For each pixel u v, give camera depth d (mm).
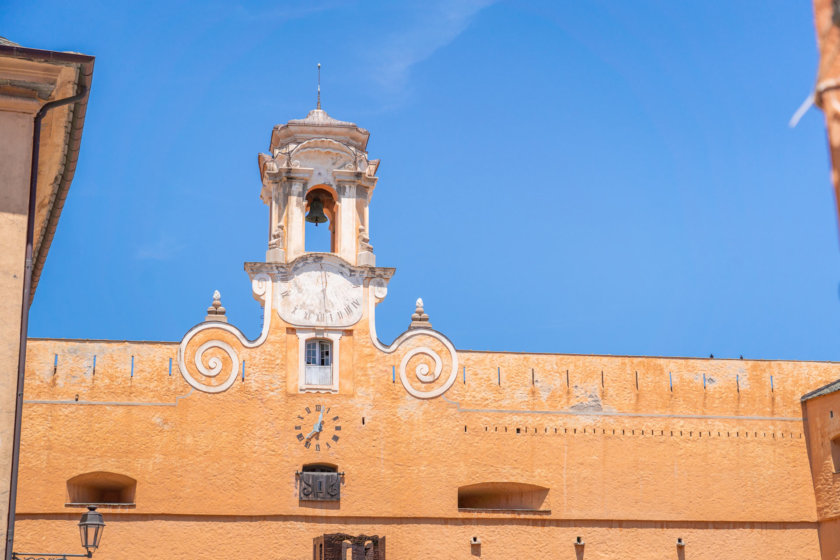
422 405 36719
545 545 36062
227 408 35688
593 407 37469
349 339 37031
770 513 37125
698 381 38156
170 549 34219
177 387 35562
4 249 17484
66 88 18594
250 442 35500
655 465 37188
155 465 34812
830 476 36906
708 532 36781
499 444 36719
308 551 34812
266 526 34844
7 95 18047
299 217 38094
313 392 36281
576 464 36875
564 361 37812
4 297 17297
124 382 35312
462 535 35750
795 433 38031
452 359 37281
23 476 33875
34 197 17953
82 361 35250
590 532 36375
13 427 16891
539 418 37125
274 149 40031
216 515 34719
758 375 38500
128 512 34281
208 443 35281
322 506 35312
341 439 36031
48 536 33562
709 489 37156
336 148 38719
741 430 37844
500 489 37125
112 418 34938
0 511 16578
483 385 37188
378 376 36812
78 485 34812
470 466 36375
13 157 17828
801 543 37000
